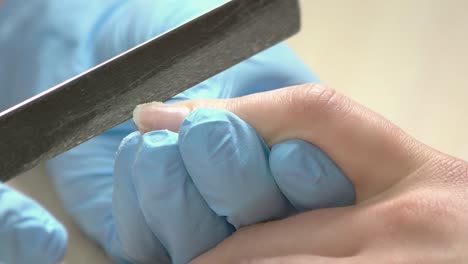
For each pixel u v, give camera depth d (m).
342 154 0.24
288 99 0.24
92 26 0.34
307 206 0.25
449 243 0.23
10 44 0.33
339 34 0.38
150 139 0.24
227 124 0.24
